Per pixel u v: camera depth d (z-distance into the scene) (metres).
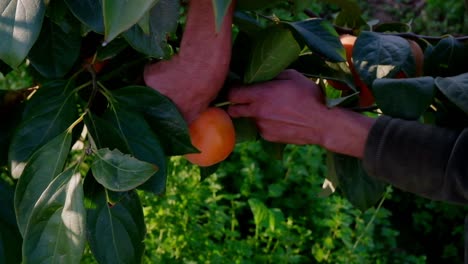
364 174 1.60
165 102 1.25
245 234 4.83
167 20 1.14
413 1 8.41
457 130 1.40
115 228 1.21
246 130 1.53
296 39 1.45
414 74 1.49
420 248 5.20
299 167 4.73
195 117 1.35
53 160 1.16
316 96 1.45
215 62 1.30
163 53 1.15
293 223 4.64
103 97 1.35
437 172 1.37
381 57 1.49
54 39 1.25
